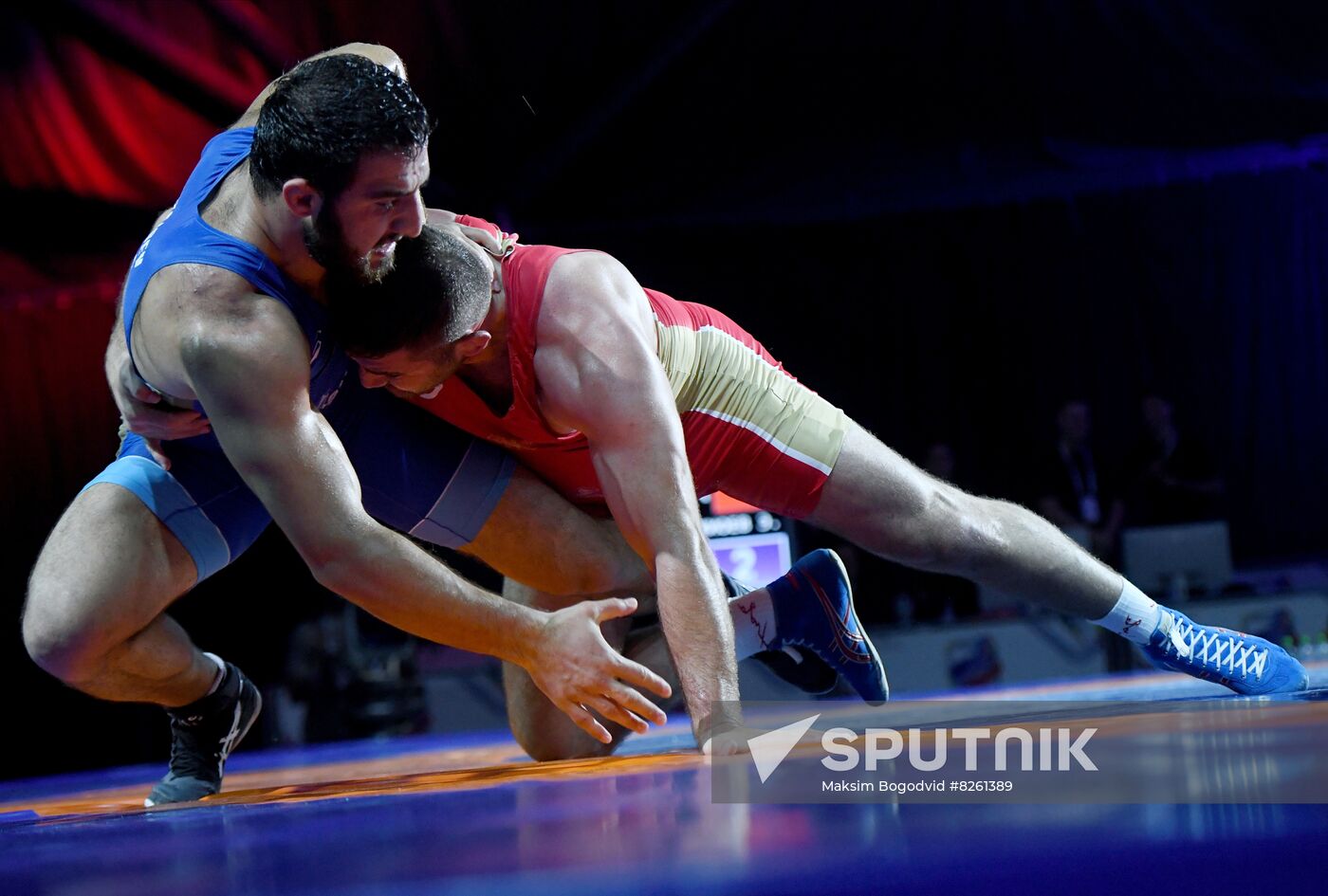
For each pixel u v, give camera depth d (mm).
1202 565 5922
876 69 7438
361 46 2361
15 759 8062
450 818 1075
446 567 1721
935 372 9688
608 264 2033
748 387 2299
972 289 9695
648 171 7566
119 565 2082
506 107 6918
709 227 9055
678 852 756
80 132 6699
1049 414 9727
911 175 7918
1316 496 9836
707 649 1701
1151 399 7891
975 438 9695
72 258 7277
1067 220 9750
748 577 6242
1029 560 2416
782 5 7105
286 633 8125
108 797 2625
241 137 1976
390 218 1738
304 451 1713
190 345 1725
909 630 5777
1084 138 7797
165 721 7703
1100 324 9781
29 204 6945
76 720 8109
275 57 6414
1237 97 7723
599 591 2385
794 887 629
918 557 2391
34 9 6164
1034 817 796
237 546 2281
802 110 7496
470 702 6203
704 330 2301
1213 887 574
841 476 2330
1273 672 2455
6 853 1141
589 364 1911
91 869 955
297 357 1763
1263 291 9820
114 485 2158
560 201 7598
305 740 6195
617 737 2408
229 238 1803
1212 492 7656
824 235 9547
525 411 2100
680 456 1846
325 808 1356
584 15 6711
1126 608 2473
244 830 1161
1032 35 7434
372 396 2260
